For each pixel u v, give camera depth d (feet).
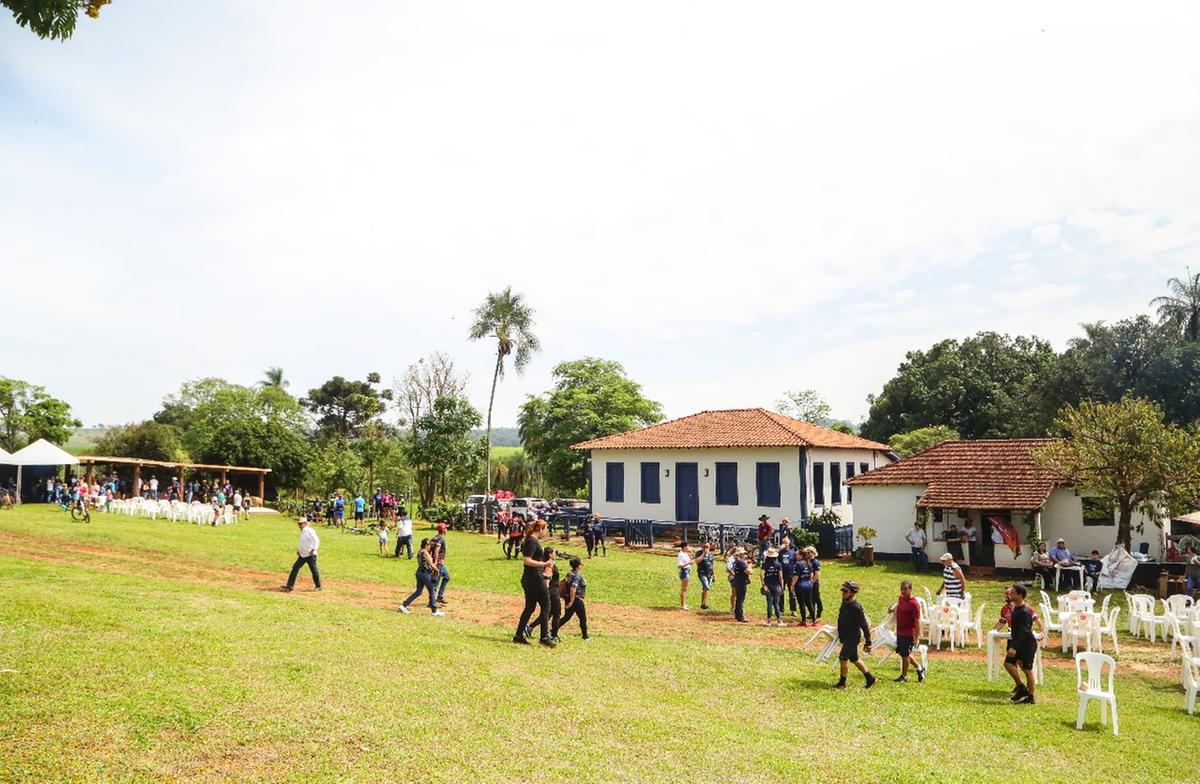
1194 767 31.86
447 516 138.72
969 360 210.59
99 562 70.49
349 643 40.57
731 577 65.46
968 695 42.09
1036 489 91.86
